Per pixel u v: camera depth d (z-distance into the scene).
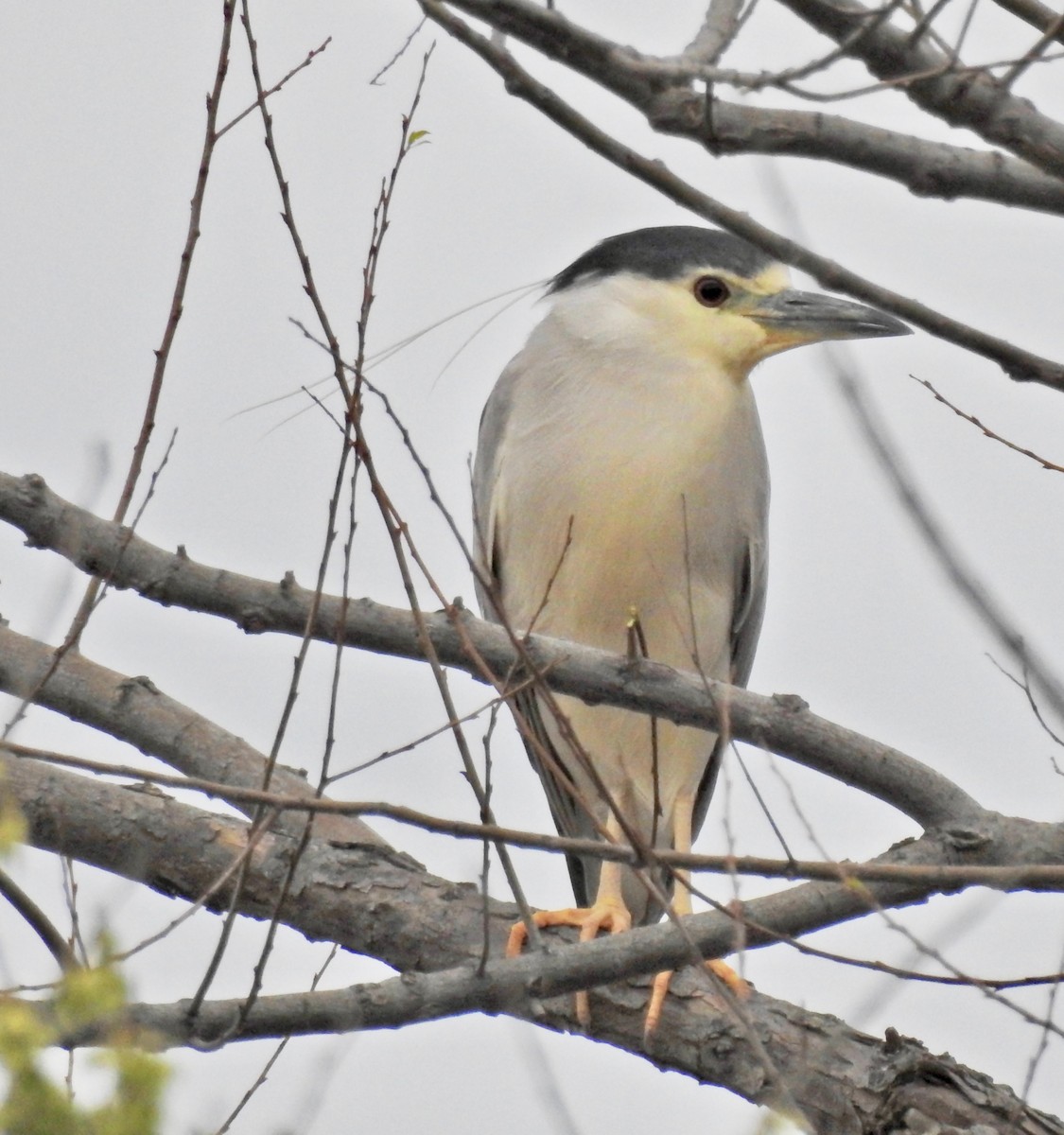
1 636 7.39
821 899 6.17
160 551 6.39
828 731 6.54
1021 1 4.92
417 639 6.45
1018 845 6.43
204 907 7.14
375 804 4.97
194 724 7.41
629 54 4.76
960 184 5.09
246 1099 5.48
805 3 4.90
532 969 6.00
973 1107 6.46
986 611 4.80
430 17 4.58
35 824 7.07
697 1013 6.98
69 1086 3.73
